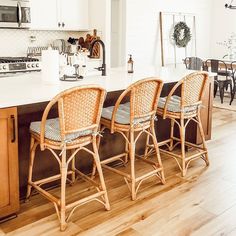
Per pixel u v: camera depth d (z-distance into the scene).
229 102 7.09
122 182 3.23
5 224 2.51
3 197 2.47
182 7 7.70
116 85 3.04
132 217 2.64
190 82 3.23
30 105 2.79
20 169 2.84
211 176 3.41
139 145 3.83
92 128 2.54
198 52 8.35
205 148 3.66
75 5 5.68
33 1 5.13
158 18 7.22
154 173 3.12
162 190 3.09
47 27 5.37
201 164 3.71
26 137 2.84
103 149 3.45
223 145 4.34
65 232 2.44
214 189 3.13
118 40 6.66
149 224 2.55
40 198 2.89
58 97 2.27
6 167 2.44
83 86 2.32
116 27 6.64
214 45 8.58
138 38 6.87
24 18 4.99
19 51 5.47
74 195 2.96
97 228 2.49
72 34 6.05
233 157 3.93
